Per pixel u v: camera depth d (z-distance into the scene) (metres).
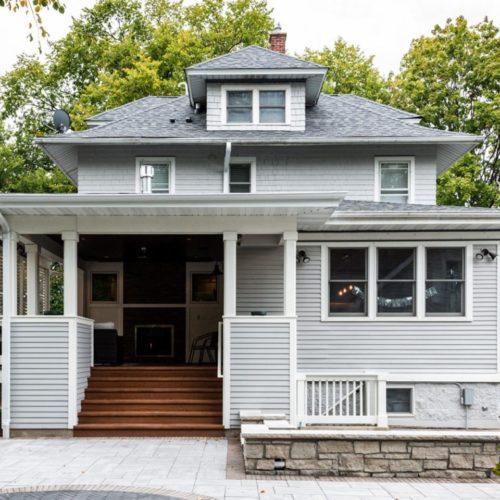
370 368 11.97
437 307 12.10
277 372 10.48
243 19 26.62
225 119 14.62
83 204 9.85
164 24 25.19
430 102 24.80
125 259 15.64
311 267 12.16
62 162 15.62
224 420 10.37
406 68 26.14
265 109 14.78
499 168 25.89
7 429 10.23
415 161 14.38
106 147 14.36
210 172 14.39
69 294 10.56
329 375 10.86
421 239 12.02
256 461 7.70
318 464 7.69
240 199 9.87
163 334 15.95
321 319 12.05
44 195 9.74
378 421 10.66
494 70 24.19
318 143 13.98
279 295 12.57
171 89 23.00
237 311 12.57
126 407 10.89
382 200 14.45
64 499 6.42
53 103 30.31
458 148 14.55
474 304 12.01
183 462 8.39
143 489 6.88
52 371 10.40
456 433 7.77
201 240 12.43
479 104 23.97
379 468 7.69
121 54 25.42
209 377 11.67
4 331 10.38
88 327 11.57
